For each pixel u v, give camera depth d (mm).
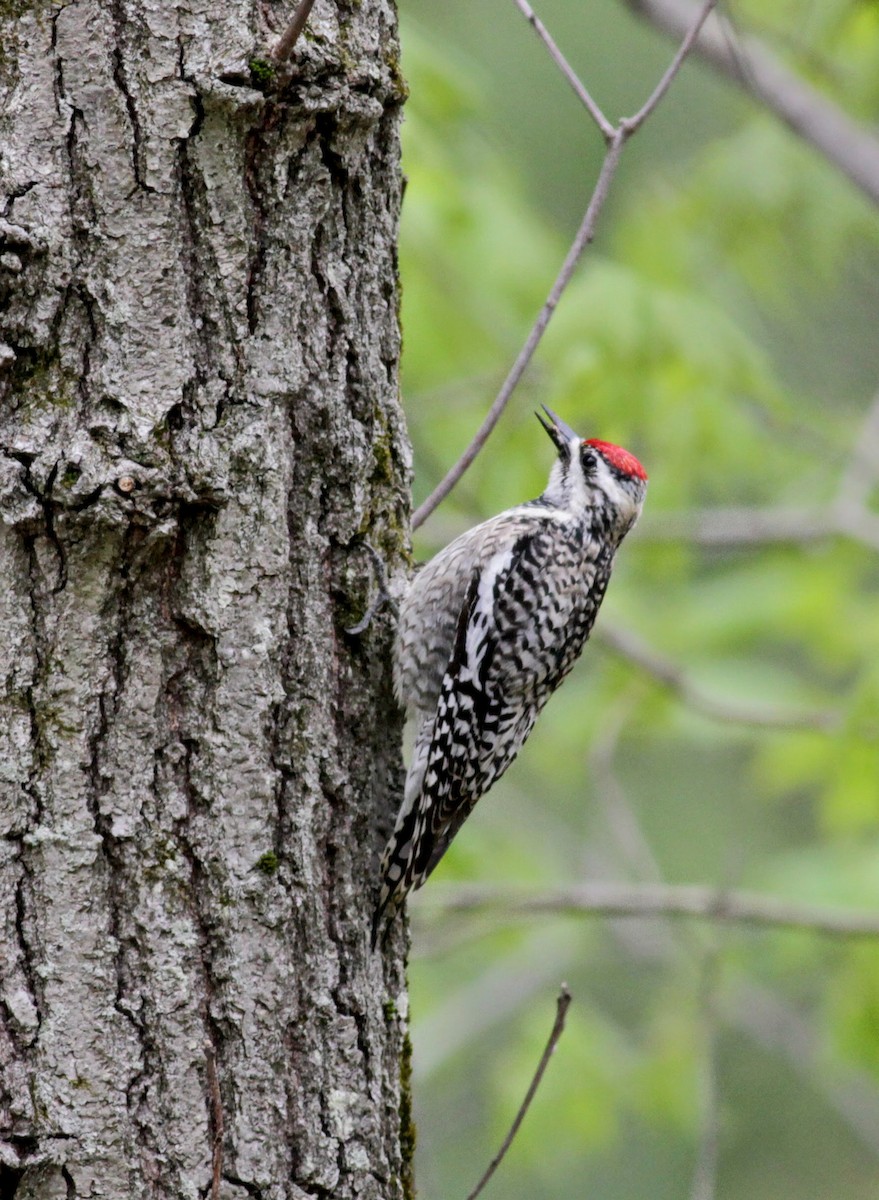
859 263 18641
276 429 7117
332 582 7520
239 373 6996
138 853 6762
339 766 7461
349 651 7613
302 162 7168
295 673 7270
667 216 16203
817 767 15547
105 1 6758
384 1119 7465
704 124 19672
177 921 6797
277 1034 6965
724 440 14586
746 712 15055
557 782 19062
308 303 7266
